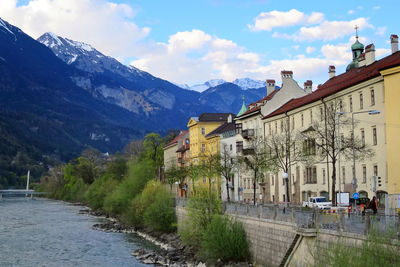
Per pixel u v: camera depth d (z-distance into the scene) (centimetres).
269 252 4322
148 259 6209
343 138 5966
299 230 3531
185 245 6556
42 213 14150
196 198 6122
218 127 13088
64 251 6944
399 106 5431
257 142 8625
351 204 5331
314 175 7612
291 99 9700
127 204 10850
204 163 9538
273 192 9081
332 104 6216
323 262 2742
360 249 2483
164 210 8238
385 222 2634
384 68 5553
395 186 5406
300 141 7556
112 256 6519
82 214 13812
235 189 10725
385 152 5791
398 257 2295
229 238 4944
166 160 17512
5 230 9444
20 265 5850
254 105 10569
